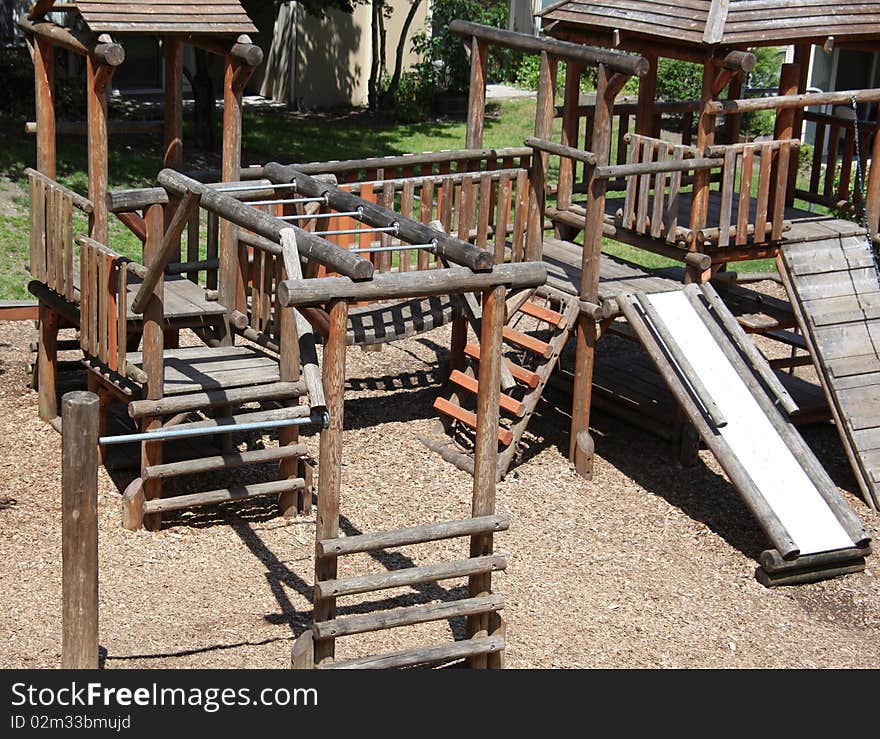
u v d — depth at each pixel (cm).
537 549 925
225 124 986
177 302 974
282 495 940
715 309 1057
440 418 1112
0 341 1241
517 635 798
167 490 948
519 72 2714
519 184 1110
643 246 1106
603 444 1125
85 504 630
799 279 1088
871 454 1035
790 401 991
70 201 941
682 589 885
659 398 1150
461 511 967
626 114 1307
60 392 1108
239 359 956
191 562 859
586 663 769
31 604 780
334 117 2345
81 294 916
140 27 916
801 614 864
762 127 2106
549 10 1191
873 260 1119
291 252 673
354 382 1212
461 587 861
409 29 2581
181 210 777
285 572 857
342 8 2130
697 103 1281
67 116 2012
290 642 761
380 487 998
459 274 676
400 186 1075
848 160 1253
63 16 1875
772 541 899
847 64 2091
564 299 1048
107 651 731
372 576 685
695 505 1020
